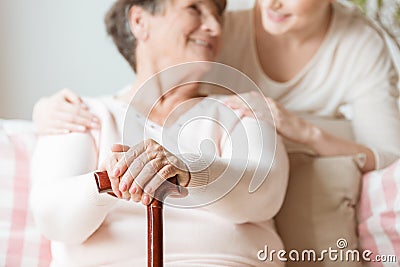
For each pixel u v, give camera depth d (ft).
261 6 6.37
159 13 5.86
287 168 5.44
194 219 5.14
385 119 6.47
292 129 6.01
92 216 4.78
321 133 6.07
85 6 7.48
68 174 5.15
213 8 6.00
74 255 4.95
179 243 5.05
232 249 5.11
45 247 5.65
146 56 5.93
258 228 5.34
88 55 7.50
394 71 6.70
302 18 6.23
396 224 5.45
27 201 5.81
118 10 6.04
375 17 7.07
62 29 7.53
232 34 6.63
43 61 7.54
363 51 6.53
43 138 5.53
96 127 5.42
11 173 5.89
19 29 7.54
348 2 6.91
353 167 5.90
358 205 5.93
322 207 5.84
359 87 6.57
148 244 3.95
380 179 5.75
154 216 3.97
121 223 5.05
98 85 7.52
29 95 7.57
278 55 6.56
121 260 4.96
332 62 6.54
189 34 5.87
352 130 6.59
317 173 5.92
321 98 6.63
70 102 5.65
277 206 5.25
